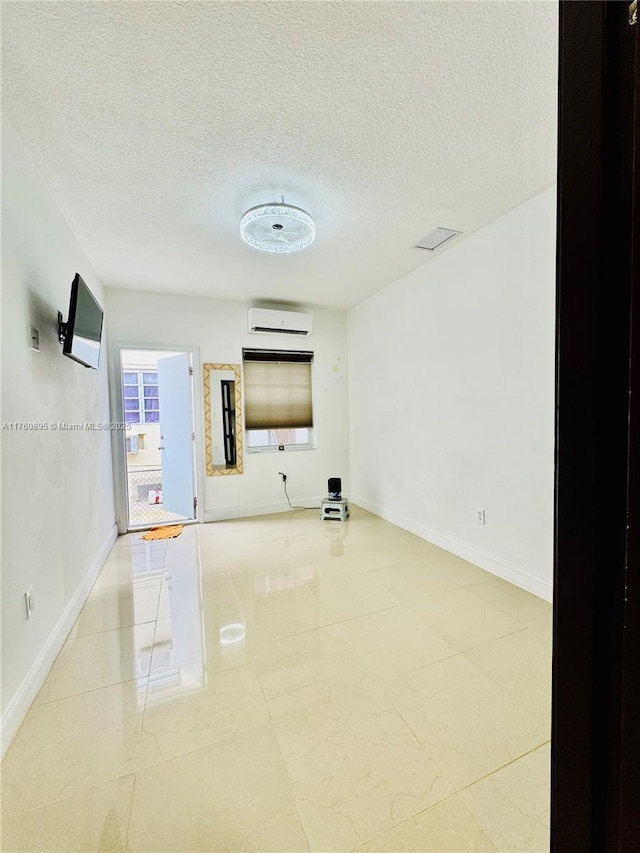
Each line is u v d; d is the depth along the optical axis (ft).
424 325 11.16
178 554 10.85
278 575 9.32
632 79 1.29
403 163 6.57
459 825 3.69
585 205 1.49
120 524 12.78
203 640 6.73
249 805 3.91
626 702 1.37
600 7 1.41
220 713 5.09
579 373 1.54
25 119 5.37
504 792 3.99
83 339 7.35
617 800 1.42
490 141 6.07
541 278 7.68
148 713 5.12
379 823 3.72
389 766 4.30
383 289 13.19
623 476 1.37
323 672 5.84
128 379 22.90
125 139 5.84
